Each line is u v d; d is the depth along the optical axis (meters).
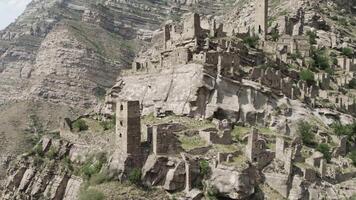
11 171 105.25
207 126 86.88
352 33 165.62
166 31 111.31
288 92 104.25
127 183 74.38
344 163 93.00
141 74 106.56
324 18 164.62
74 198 84.62
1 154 193.62
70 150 96.69
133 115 75.69
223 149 80.31
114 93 111.06
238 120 93.25
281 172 80.44
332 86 121.50
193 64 94.62
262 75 100.19
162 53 103.31
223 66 95.38
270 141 89.50
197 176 75.69
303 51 132.25
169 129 80.38
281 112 98.19
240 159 78.69
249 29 133.75
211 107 90.88
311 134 97.25
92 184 76.88
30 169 99.94
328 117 105.75
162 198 73.62
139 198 73.19
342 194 84.38
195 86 91.88
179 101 93.00
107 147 85.31
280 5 180.38
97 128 100.75
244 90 95.94
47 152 101.12
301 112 101.12
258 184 78.44
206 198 73.69
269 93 98.81
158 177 75.00
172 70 98.31
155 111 95.31
